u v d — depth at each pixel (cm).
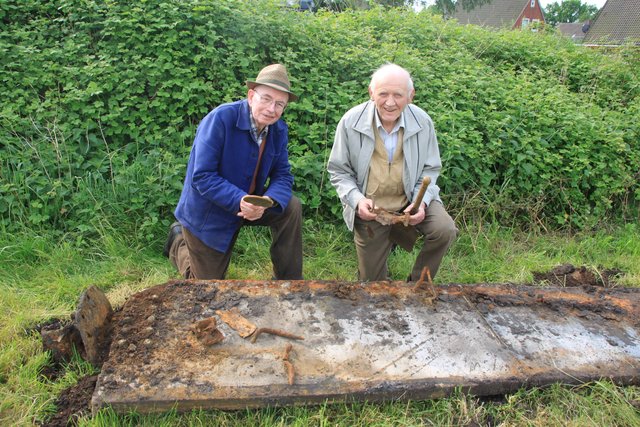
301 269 342
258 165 305
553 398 231
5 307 301
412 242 315
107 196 397
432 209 319
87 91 433
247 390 212
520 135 508
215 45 505
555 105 575
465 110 530
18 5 500
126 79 458
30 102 443
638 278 396
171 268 366
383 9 783
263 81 269
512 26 1007
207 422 212
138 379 214
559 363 240
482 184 470
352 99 488
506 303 278
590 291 297
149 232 385
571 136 527
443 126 482
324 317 255
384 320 256
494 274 395
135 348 229
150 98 464
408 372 227
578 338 256
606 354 248
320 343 238
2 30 483
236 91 475
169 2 506
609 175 514
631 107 664
